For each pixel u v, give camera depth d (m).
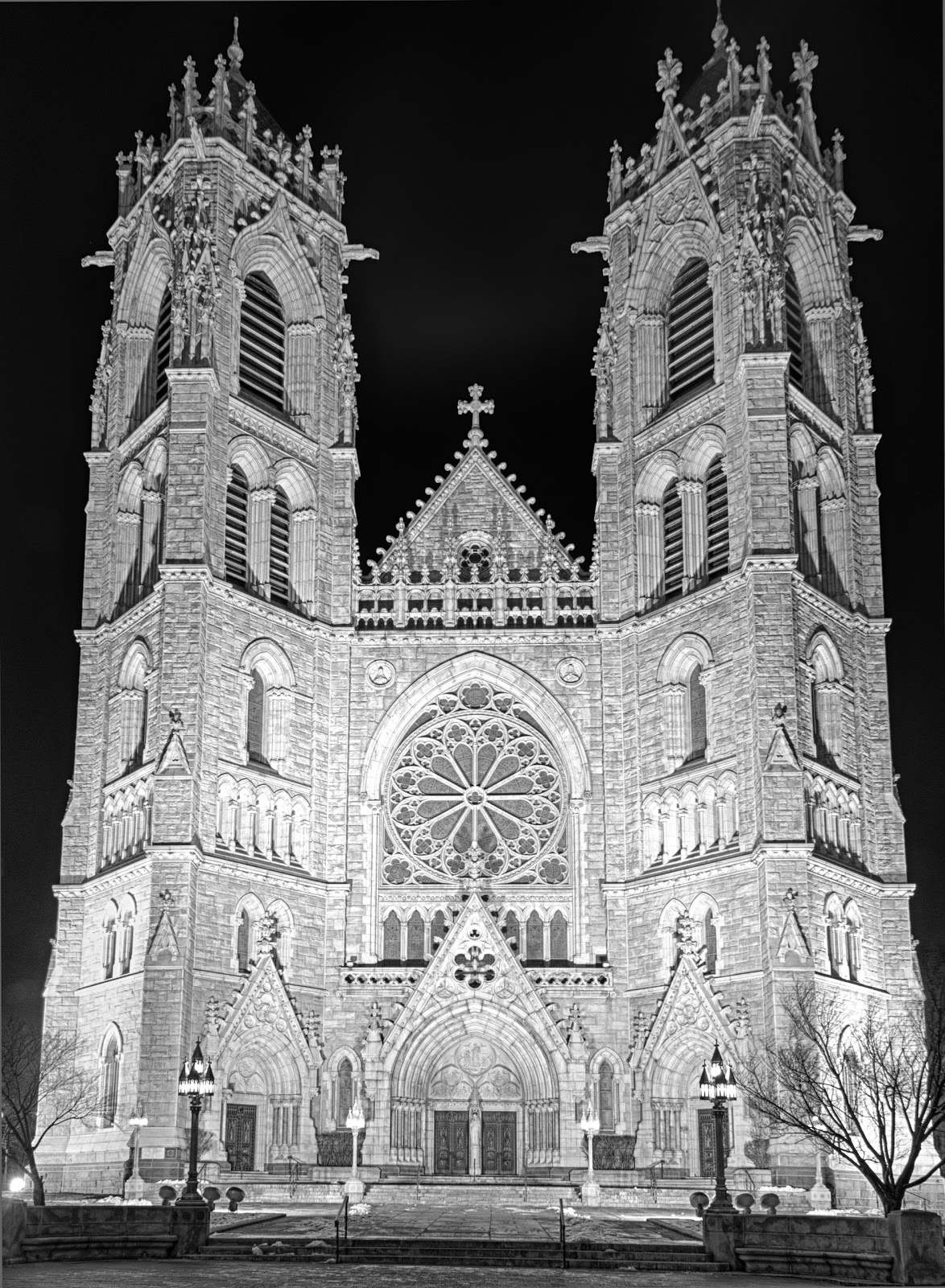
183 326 82.81
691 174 87.88
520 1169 76.50
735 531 80.19
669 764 80.69
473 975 77.12
